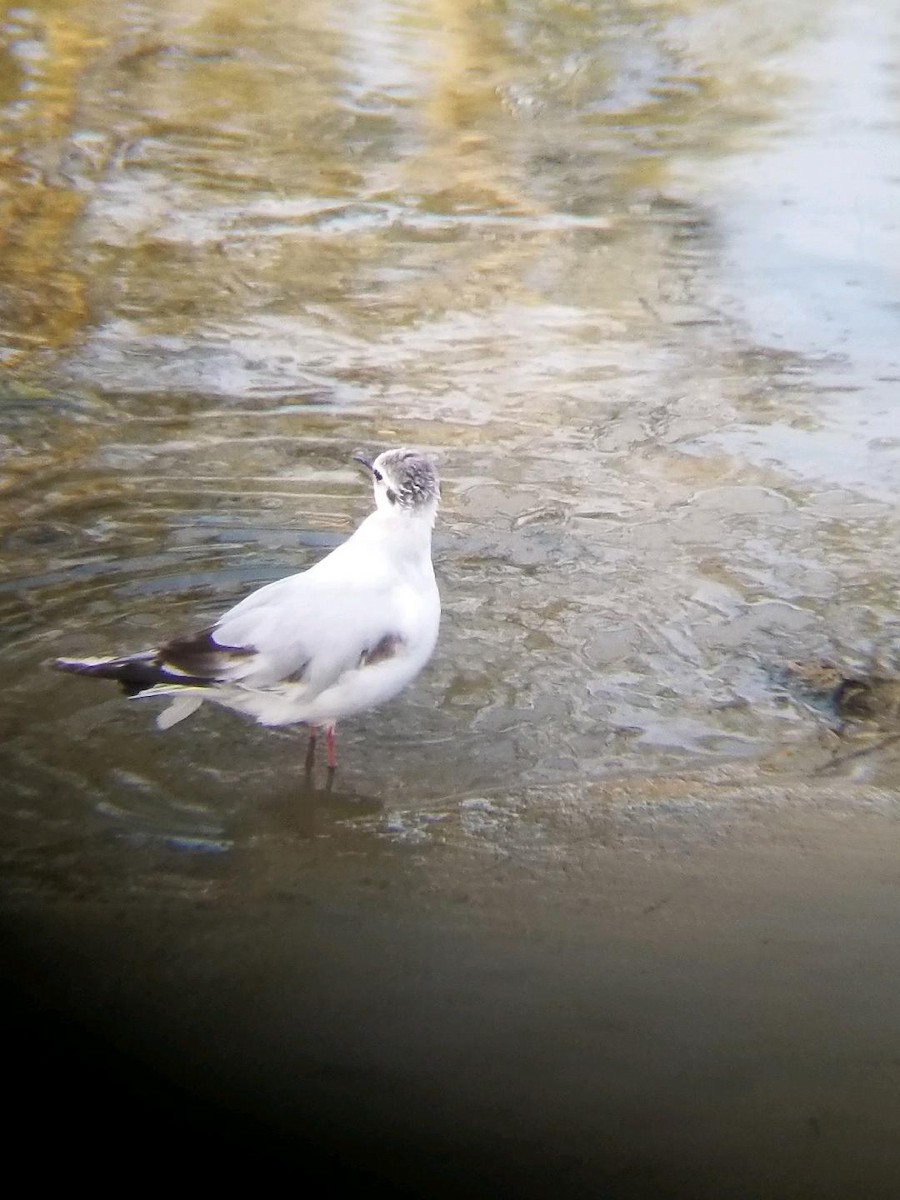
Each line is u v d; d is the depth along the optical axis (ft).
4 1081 12.29
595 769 17.51
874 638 20.54
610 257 33.68
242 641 16.42
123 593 20.61
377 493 17.13
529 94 42.88
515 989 13.74
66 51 43.11
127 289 31.07
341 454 25.18
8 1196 11.10
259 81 42.47
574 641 20.12
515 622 20.49
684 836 16.24
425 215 35.35
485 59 45.34
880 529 23.56
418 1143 11.93
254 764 17.31
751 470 25.31
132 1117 12.00
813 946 14.46
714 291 32.22
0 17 44.98
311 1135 11.93
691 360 29.32
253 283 31.71
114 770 16.98
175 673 16.20
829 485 24.91
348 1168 11.62
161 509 23.06
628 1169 11.80
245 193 35.88
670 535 23.12
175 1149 11.69
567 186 37.19
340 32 46.60
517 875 15.44
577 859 15.78
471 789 17.03
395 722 18.24
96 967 13.78
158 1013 13.25
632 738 18.15
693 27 48.83
